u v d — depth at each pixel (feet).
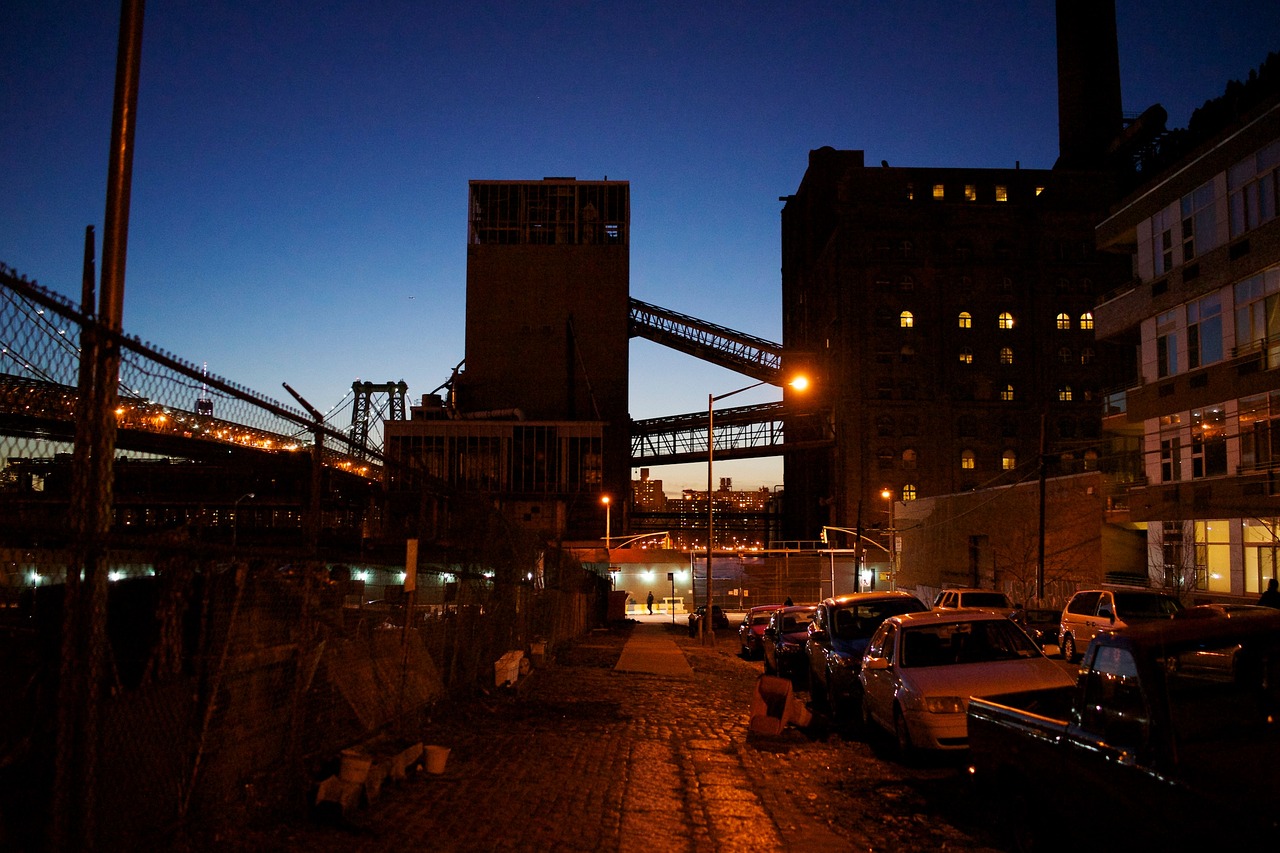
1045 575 146.92
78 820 15.83
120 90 19.29
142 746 18.04
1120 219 120.57
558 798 27.76
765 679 41.98
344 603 31.78
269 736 23.11
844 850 23.77
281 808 22.93
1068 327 285.43
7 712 16.33
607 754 35.12
